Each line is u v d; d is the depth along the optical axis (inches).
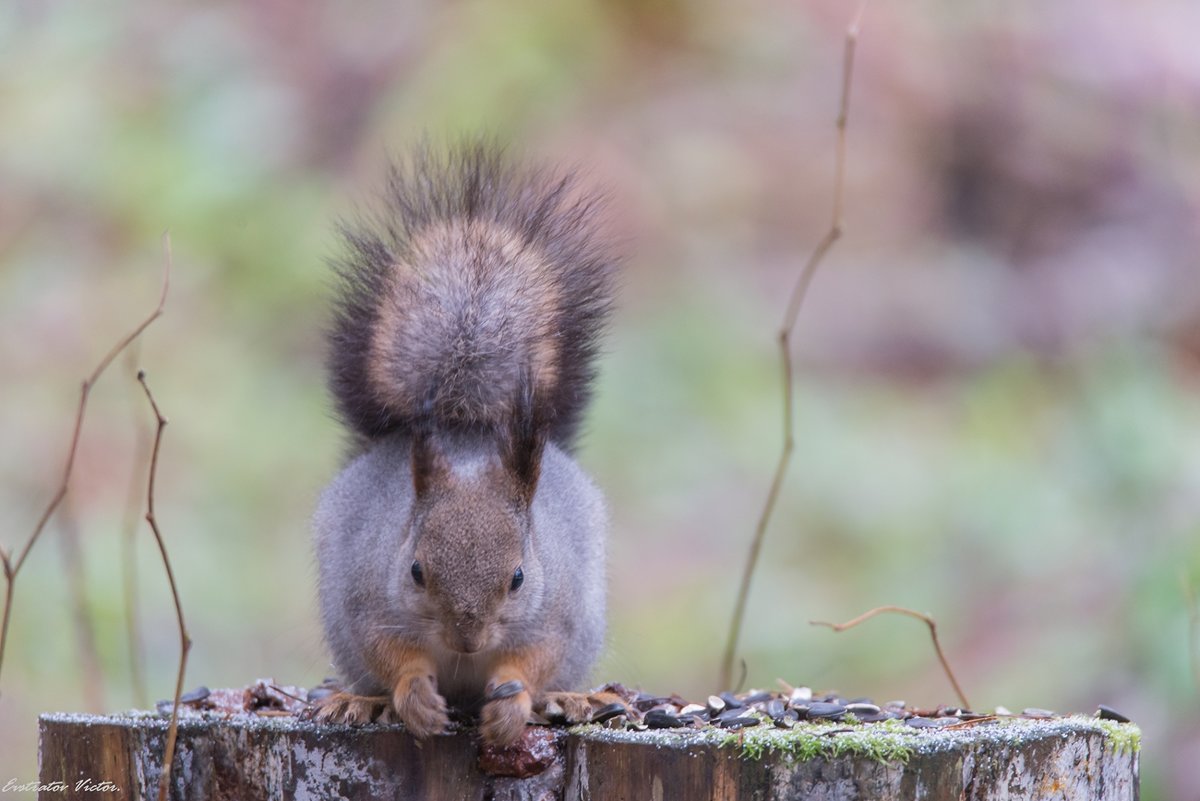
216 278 625.0
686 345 619.8
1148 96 754.8
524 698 239.9
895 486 560.7
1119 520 518.3
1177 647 435.2
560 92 700.0
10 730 433.7
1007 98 758.5
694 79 757.9
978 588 515.2
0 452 550.3
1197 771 412.5
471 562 250.4
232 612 493.4
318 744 239.6
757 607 517.7
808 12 800.3
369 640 262.4
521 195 306.2
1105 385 565.0
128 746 244.1
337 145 695.7
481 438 282.5
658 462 580.4
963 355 669.3
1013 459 562.9
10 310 607.5
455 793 237.6
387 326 290.8
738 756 219.5
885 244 727.7
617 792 226.1
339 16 725.9
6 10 706.2
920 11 792.9
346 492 283.1
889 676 492.4
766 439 584.7
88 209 642.8
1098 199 740.7
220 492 545.0
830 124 758.5
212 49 698.8
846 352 667.4
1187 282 684.7
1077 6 784.9
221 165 652.1
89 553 491.5
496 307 289.3
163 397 579.2
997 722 235.9
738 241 703.1
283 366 601.3
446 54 692.7
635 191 685.9
